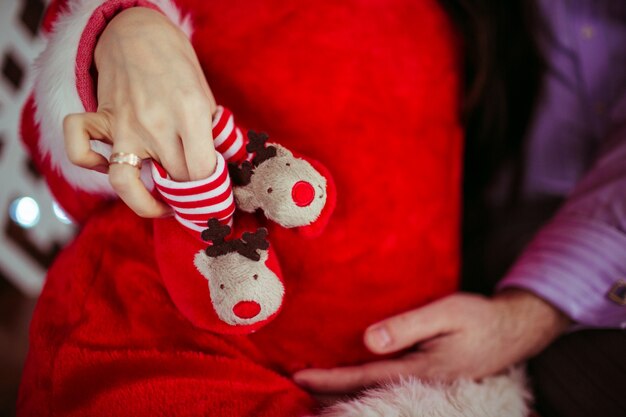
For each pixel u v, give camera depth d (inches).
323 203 16.5
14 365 40.3
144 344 18.7
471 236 30.7
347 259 20.5
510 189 30.2
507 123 28.3
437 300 22.0
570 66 27.0
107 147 16.8
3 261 45.6
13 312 45.4
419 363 20.7
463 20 24.9
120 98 15.4
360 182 20.8
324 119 20.7
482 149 28.5
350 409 18.1
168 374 18.1
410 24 22.8
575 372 21.3
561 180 28.6
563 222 23.1
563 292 21.7
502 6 26.1
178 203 15.4
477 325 21.1
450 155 23.9
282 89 20.5
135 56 15.6
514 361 21.5
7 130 43.6
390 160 21.5
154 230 18.1
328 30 21.1
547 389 21.9
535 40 27.0
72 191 20.8
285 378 19.9
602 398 20.3
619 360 20.5
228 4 20.5
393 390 18.8
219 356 18.8
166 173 15.4
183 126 14.8
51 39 17.4
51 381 18.5
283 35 20.7
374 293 21.2
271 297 15.8
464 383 20.0
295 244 19.7
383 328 20.4
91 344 18.7
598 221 22.0
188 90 15.0
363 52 21.5
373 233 21.0
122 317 19.1
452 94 24.3
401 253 21.6
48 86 16.9
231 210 16.0
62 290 20.3
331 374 20.4
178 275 16.9
